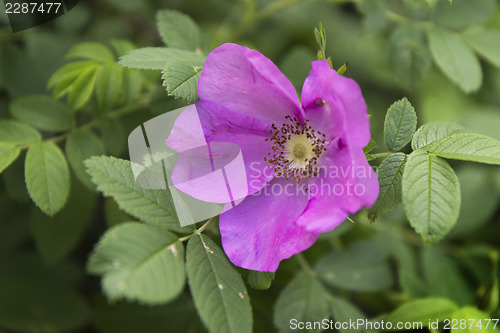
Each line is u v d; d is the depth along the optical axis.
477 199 0.47
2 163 0.38
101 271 0.34
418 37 0.44
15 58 0.43
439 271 0.44
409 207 0.35
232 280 0.35
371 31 0.45
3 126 0.39
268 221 0.37
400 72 0.45
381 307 0.44
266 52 0.50
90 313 0.45
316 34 0.36
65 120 0.41
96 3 0.49
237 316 0.35
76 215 0.43
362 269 0.42
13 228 0.45
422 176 0.35
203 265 0.35
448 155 0.36
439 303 0.40
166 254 0.35
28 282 0.45
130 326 0.44
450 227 0.35
